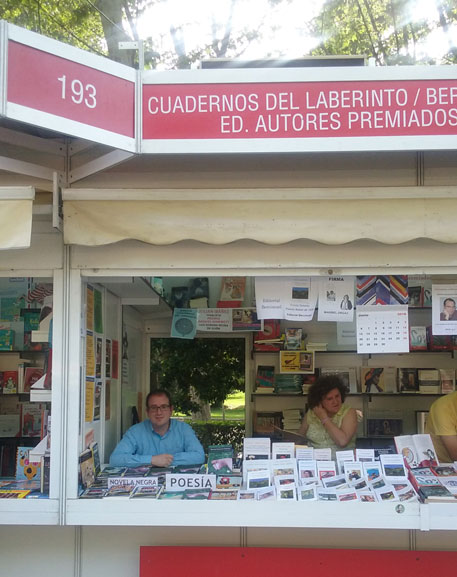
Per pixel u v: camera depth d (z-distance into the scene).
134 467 4.04
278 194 3.32
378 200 3.31
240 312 6.63
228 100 3.05
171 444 4.25
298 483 3.52
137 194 3.32
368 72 3.06
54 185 3.30
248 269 3.54
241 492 3.46
